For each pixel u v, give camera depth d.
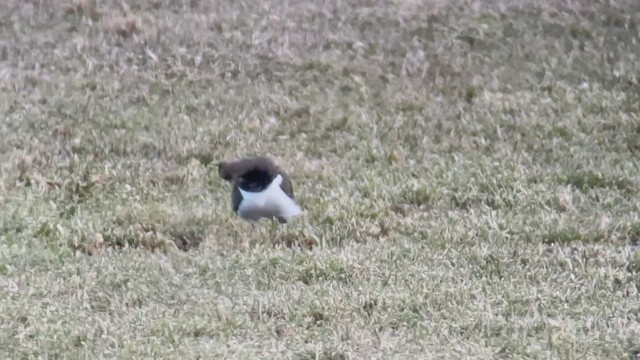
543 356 9.76
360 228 13.55
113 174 15.80
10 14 24.78
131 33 23.62
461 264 12.34
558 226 13.68
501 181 15.62
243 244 12.88
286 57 22.59
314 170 16.19
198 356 9.70
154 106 19.69
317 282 11.76
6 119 18.41
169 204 14.55
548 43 23.61
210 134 18.08
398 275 11.81
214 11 25.62
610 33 24.20
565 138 18.20
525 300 11.20
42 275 11.80
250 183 13.55
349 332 10.26
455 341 10.14
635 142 18.03
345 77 21.62
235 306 10.93
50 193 14.95
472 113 19.61
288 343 10.09
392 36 23.98
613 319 10.70
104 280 11.64
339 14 25.42
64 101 19.58
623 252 12.73
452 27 24.41
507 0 26.30
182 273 11.97
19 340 9.98
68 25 24.14
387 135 18.25
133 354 9.71
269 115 19.36
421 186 15.19
